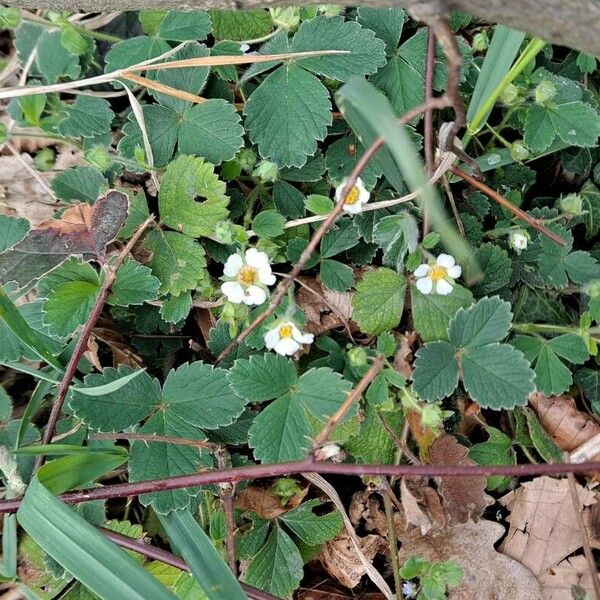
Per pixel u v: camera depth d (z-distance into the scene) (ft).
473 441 0.74
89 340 0.71
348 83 0.50
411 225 0.65
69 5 0.61
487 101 0.63
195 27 0.69
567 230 0.68
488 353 0.62
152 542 0.72
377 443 0.67
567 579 0.71
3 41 0.81
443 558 0.71
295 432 0.61
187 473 0.62
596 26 0.45
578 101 0.67
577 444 0.72
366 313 0.66
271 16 0.68
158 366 0.74
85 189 0.68
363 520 0.72
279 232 0.65
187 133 0.68
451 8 0.46
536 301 0.72
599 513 0.71
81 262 0.65
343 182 0.63
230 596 0.56
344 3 0.50
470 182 0.66
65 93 0.77
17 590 0.71
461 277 0.69
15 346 0.66
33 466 0.66
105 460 0.61
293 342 0.61
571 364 0.72
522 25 0.47
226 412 0.62
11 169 0.77
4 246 0.68
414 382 0.62
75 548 0.54
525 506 0.72
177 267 0.66
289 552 0.68
